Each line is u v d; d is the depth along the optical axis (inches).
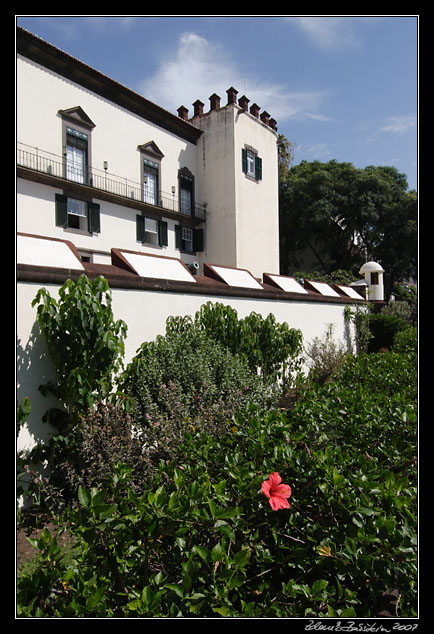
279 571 80.7
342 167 1289.4
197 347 221.0
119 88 697.6
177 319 234.5
